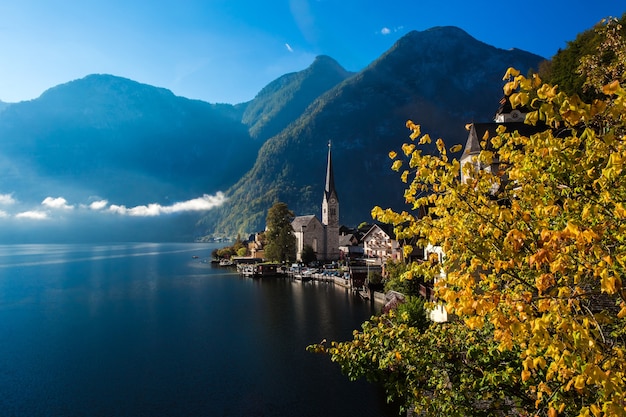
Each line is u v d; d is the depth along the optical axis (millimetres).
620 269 6918
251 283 115000
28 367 46500
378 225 132000
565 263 6332
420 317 31625
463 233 8336
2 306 82875
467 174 8742
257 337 57031
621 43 14852
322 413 34156
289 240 154125
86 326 65062
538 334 6094
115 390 40031
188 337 57781
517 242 6684
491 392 10188
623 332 7777
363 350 11133
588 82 15805
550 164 8148
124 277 134125
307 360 46906
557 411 7477
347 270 124625
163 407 36375
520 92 5840
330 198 167125
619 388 5680
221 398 37750
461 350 10531
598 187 7652
